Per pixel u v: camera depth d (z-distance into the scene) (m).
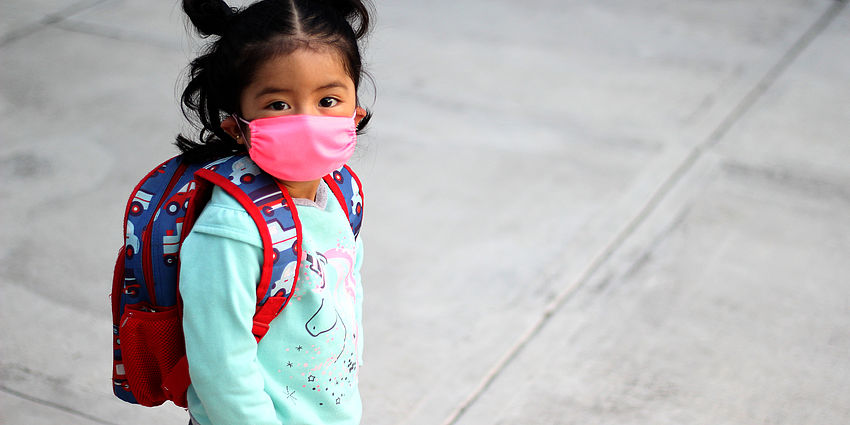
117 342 2.17
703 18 7.64
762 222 4.98
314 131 1.83
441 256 4.75
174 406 3.72
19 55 7.04
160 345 2.01
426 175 5.53
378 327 4.20
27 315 4.21
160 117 6.12
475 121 6.18
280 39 1.79
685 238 4.86
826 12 7.62
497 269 4.64
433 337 4.13
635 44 7.25
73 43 7.27
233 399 1.87
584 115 6.24
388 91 6.57
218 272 1.83
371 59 7.02
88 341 4.07
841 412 3.65
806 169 5.50
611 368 3.92
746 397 3.74
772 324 4.18
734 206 5.14
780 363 3.94
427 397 3.76
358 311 2.36
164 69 6.84
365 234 4.95
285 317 1.98
